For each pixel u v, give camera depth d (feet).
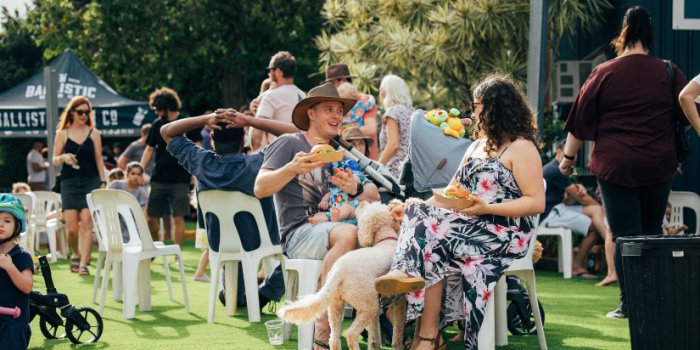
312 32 71.10
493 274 14.06
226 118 19.38
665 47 31.01
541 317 17.84
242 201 19.45
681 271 13.32
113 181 33.42
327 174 16.80
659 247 13.39
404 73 44.62
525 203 14.06
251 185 19.35
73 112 29.27
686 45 30.86
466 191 13.96
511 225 14.30
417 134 18.31
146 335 18.35
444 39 41.29
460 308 14.51
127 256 20.83
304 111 16.89
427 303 14.29
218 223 19.69
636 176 18.90
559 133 34.76
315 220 16.44
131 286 20.72
